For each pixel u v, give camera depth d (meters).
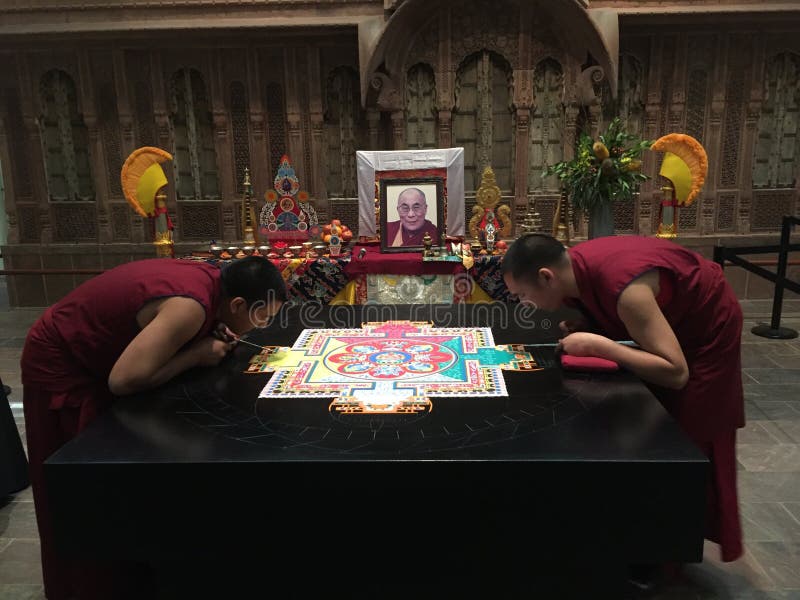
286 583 1.70
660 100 6.41
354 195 6.73
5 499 3.12
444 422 1.65
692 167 4.67
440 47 6.23
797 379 4.49
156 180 4.84
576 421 1.64
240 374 2.05
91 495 1.47
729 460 2.14
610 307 1.94
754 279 6.80
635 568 2.40
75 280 6.93
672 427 1.59
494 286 4.62
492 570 1.67
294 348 2.32
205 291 1.95
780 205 6.69
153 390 1.92
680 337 2.11
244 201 5.06
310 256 4.75
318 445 1.52
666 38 6.27
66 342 2.00
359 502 1.45
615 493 1.42
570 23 5.99
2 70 6.52
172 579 1.75
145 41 6.35
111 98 6.55
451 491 1.44
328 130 6.61
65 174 6.78
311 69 6.39
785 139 6.55
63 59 6.46
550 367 2.06
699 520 1.44
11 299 6.98
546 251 1.99
